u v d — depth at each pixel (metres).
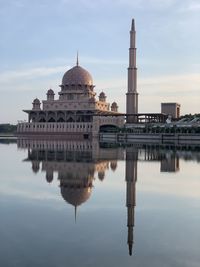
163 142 191.00
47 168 63.72
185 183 48.12
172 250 22.31
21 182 47.72
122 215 30.67
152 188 44.09
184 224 28.06
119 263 20.23
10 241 23.73
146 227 27.20
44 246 22.81
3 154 95.69
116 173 57.88
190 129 193.12
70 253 21.64
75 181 48.88
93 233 25.62
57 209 32.69
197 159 83.12
